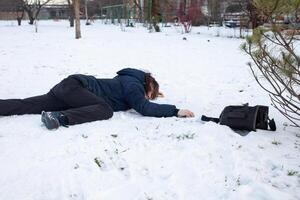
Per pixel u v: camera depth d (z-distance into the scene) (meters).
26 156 3.58
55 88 4.89
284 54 3.81
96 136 4.07
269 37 3.79
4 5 47.06
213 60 11.10
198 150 3.70
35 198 2.92
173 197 2.94
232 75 8.52
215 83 7.63
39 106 4.86
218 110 5.49
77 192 3.01
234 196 2.94
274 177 3.26
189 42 16.92
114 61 10.48
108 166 3.43
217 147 3.79
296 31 3.74
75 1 17.59
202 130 4.24
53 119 4.25
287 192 3.03
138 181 3.16
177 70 9.23
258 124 4.48
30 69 8.94
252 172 3.31
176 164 3.44
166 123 4.61
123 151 3.70
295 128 4.62
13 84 7.14
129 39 17.89
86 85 4.89
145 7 30.27
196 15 28.44
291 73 3.86
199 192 3.02
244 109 4.48
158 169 3.37
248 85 7.39
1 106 4.74
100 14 46.62
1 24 34.84
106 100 5.02
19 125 4.43
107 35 20.22
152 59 11.08
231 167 3.41
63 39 17.33
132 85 5.02
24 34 20.64
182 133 4.18
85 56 11.38
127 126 4.46
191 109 5.51
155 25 24.58
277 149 3.85
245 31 21.11
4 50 12.63
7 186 3.07
